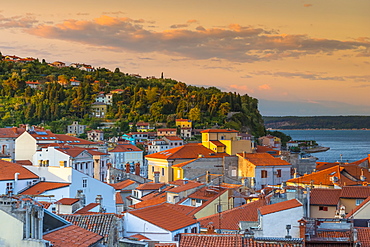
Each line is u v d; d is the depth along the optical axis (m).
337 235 55.09
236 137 173.75
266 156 143.12
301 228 54.34
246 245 49.50
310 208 76.38
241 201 94.38
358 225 65.12
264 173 135.75
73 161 129.50
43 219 44.97
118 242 51.84
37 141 174.12
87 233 47.09
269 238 51.31
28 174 85.56
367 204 67.75
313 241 51.91
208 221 73.19
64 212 65.00
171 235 58.47
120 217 59.25
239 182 126.81
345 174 108.75
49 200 80.75
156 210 64.62
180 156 151.25
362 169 112.62
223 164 143.12
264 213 60.38
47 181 86.88
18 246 38.72
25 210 39.19
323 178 105.75
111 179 134.88
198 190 94.81
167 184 114.88
